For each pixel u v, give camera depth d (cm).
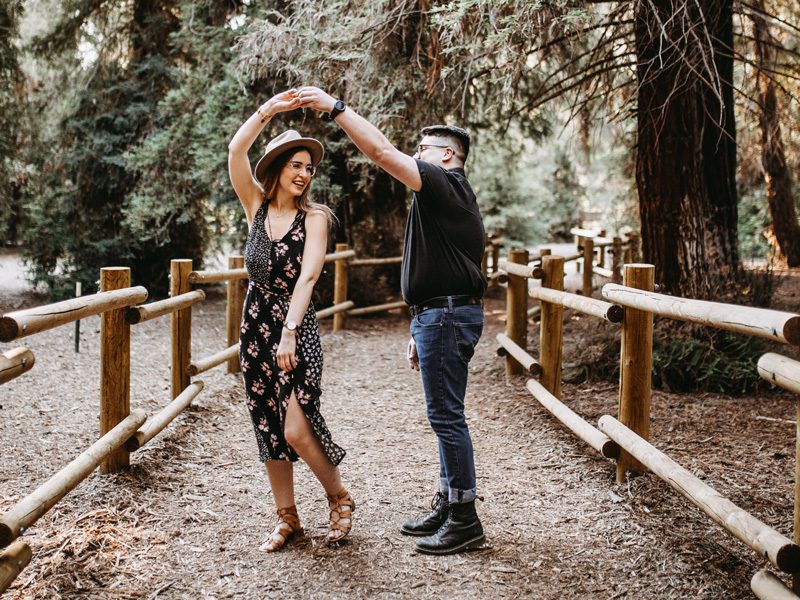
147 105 1147
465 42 582
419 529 340
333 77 697
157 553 320
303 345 313
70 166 1174
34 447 456
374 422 543
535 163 2450
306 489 397
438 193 308
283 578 301
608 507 367
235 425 518
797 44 1013
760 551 235
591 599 284
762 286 761
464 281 318
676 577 297
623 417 389
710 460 428
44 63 1238
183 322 515
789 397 563
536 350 753
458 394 324
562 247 2378
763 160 1345
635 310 382
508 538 338
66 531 331
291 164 313
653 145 666
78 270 1206
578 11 496
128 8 1219
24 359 236
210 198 1070
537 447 468
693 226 662
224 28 958
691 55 592
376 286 1054
